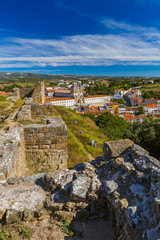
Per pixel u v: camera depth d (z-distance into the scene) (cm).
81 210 387
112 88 17525
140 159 425
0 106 1742
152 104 9781
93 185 399
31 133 827
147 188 369
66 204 382
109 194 379
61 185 417
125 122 3297
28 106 1367
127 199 354
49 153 860
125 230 308
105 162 477
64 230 361
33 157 852
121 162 434
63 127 845
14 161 615
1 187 445
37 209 382
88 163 488
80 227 374
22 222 372
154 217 301
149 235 271
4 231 352
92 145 1558
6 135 724
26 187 451
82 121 2264
